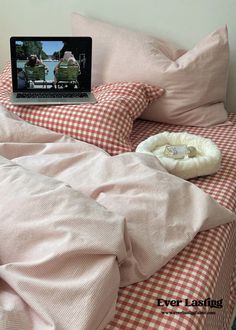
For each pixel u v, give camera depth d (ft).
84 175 3.96
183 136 4.87
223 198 4.21
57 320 2.60
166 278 3.25
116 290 2.87
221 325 3.74
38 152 4.47
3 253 3.05
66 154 4.38
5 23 7.03
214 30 5.92
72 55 5.33
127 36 5.81
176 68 5.43
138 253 3.28
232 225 3.99
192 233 3.51
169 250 3.34
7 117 4.78
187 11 5.95
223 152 5.00
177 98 5.51
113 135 4.76
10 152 4.40
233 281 4.32
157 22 6.16
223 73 5.59
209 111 5.62
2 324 2.51
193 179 4.51
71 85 5.43
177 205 3.68
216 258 3.51
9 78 5.75
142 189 3.73
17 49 5.24
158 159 4.29
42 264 2.82
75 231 2.93
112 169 3.95
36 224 3.02
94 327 2.67
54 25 6.75
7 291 2.86
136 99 5.22
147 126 5.71
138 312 2.98
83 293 2.70
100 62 5.82
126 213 3.51
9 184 3.27
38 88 5.41
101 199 3.68
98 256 2.88
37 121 5.06
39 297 2.70
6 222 3.08
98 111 4.85
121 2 6.21
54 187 3.26
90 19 6.13
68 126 4.89
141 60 5.58
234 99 6.21
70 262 2.85
